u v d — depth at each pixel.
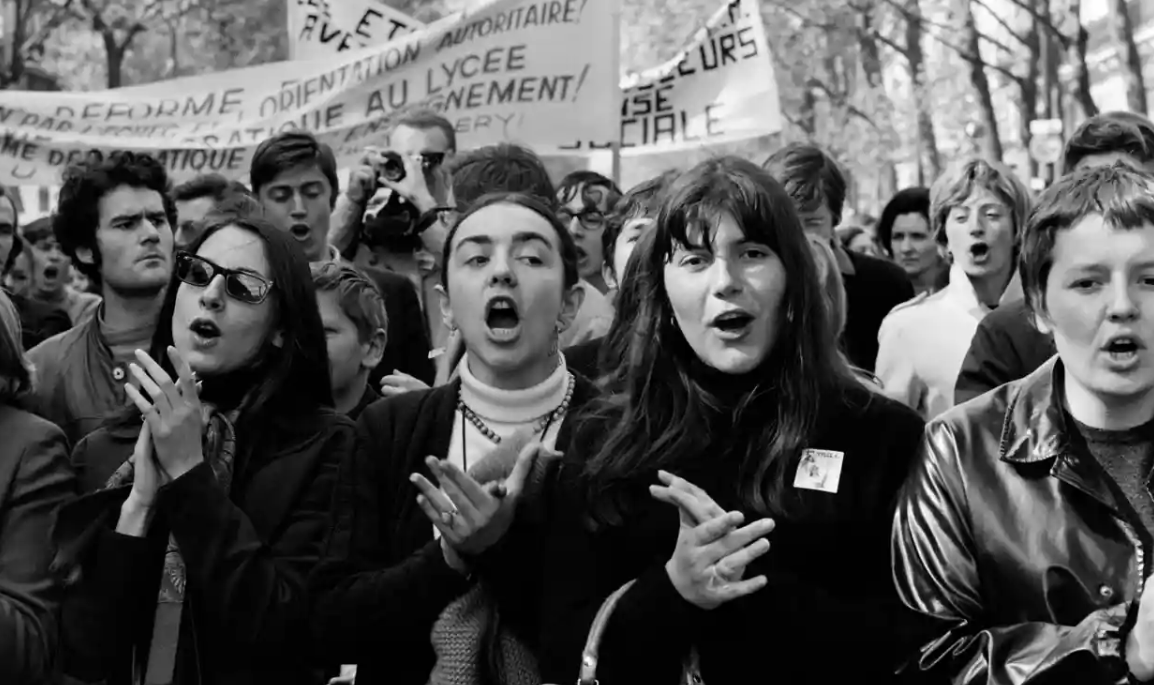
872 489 3.14
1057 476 2.95
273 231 3.86
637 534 3.20
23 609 3.53
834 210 5.86
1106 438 2.98
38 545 3.62
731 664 3.07
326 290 4.73
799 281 3.21
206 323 3.77
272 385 3.79
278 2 21.27
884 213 7.99
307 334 3.86
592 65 6.85
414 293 5.72
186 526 3.47
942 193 5.47
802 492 3.12
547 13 6.86
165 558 3.64
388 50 6.97
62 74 21.45
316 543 3.65
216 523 3.47
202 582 3.46
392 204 6.18
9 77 20.44
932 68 20.91
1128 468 2.97
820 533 3.10
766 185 3.23
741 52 7.27
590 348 4.12
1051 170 14.55
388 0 18.17
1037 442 2.98
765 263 3.20
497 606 3.39
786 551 3.10
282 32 21.36
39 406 4.87
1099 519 2.93
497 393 3.65
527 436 3.64
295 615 3.48
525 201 3.72
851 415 3.20
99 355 4.98
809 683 3.07
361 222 6.21
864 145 21.73
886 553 3.13
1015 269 5.41
